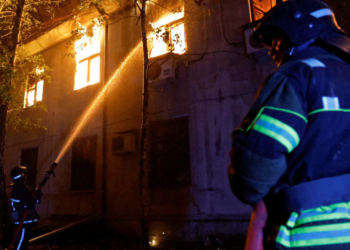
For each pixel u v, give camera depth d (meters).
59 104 9.74
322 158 0.88
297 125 0.88
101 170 8.03
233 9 6.65
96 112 8.62
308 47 1.08
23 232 4.70
